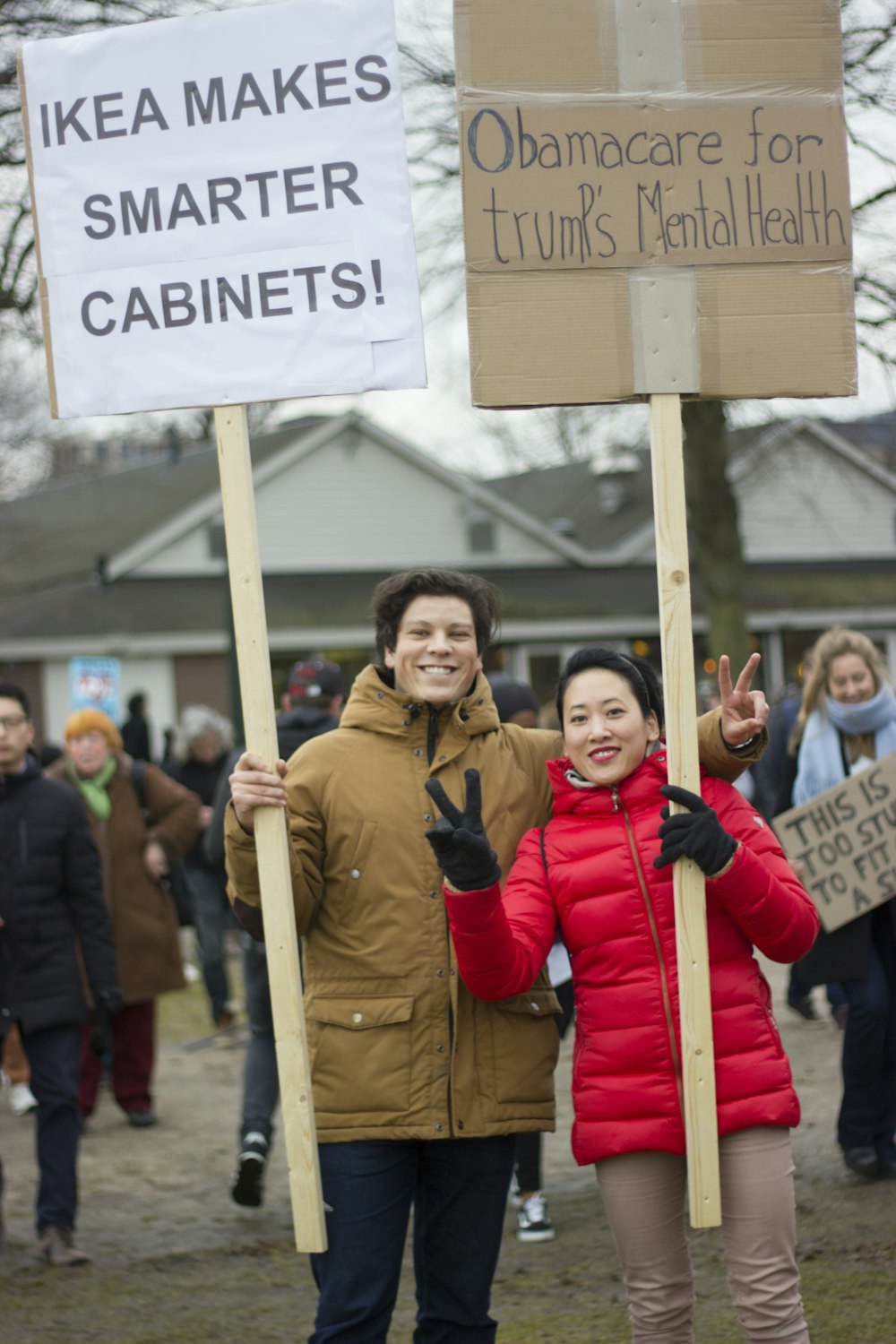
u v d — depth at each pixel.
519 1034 3.24
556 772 3.33
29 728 5.36
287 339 3.32
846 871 5.39
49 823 5.25
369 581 27.58
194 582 27.50
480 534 28.88
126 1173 6.45
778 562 30.72
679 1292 3.19
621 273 3.27
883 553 31.39
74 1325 4.59
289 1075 3.14
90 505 32.03
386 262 3.29
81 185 3.38
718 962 3.18
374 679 3.37
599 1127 3.16
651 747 3.55
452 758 3.29
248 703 3.19
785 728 7.13
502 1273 4.94
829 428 30.02
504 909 3.13
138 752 16.22
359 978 3.23
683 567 3.20
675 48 3.29
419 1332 3.29
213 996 9.58
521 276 3.24
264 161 3.32
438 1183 3.25
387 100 3.28
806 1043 8.10
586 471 35.22
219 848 6.35
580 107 3.26
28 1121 7.55
